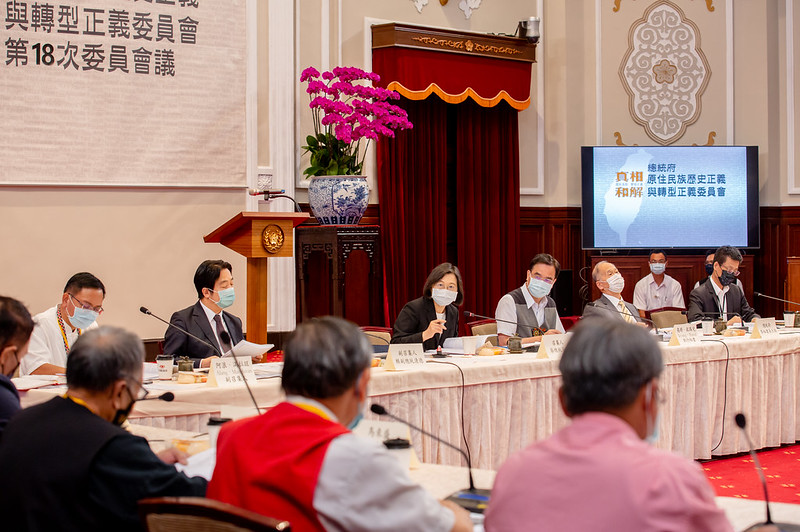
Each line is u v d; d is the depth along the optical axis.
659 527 1.30
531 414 3.85
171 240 5.70
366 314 6.67
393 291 6.64
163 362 3.41
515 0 7.33
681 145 7.66
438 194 6.91
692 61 7.68
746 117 7.78
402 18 6.83
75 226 5.41
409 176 6.79
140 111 5.56
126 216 5.55
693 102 7.70
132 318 5.58
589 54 7.52
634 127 7.59
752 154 7.57
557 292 7.14
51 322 3.83
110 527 1.72
